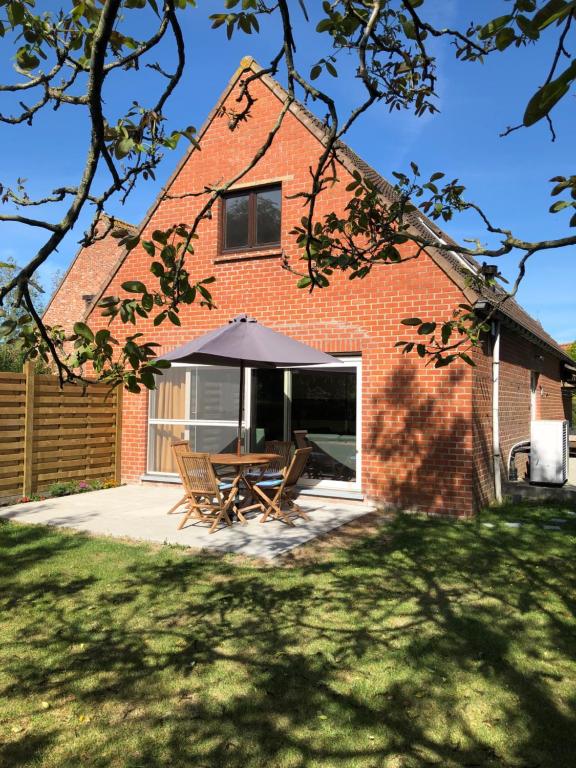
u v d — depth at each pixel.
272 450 10.54
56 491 10.90
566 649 4.55
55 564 6.57
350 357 10.43
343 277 10.29
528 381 14.45
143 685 3.96
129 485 12.22
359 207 4.27
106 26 1.61
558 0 1.13
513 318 10.38
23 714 3.61
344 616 5.14
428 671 4.18
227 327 8.61
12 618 5.06
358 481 10.23
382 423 9.86
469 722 3.57
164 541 7.55
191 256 11.80
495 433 10.48
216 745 3.32
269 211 11.24
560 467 10.65
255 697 3.82
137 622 4.98
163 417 12.21
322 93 2.63
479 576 6.27
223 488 8.76
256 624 4.95
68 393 11.29
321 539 7.82
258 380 11.49
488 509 9.88
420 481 9.53
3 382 10.09
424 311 9.58
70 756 3.21
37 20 2.37
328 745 3.33
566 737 3.43
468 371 9.24
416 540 7.77
